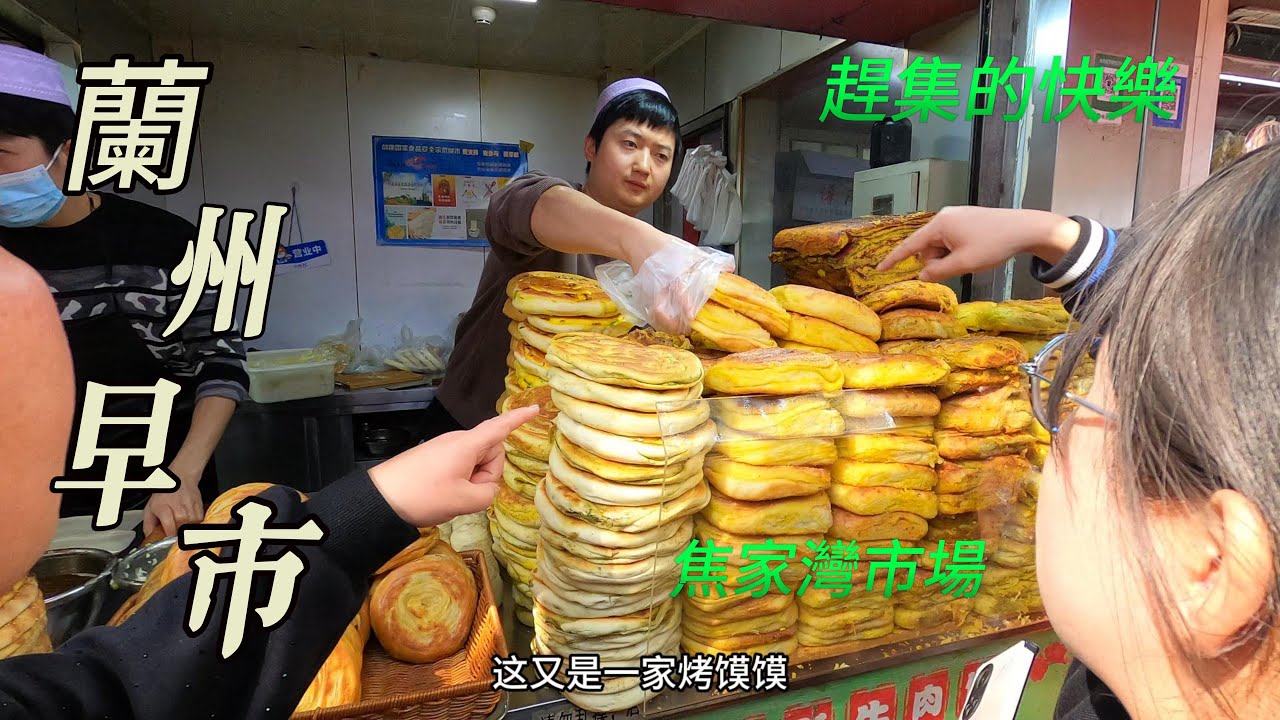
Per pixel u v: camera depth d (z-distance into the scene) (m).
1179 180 1.73
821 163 2.43
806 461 0.77
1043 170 1.64
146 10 2.62
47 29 2.04
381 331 3.54
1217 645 0.29
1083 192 1.65
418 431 2.88
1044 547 0.41
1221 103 1.98
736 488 0.74
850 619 0.83
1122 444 0.31
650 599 0.73
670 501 0.70
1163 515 0.30
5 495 0.29
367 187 3.38
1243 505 0.27
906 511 0.82
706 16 1.87
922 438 0.86
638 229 0.97
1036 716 0.96
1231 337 0.27
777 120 2.58
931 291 1.13
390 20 2.74
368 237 3.44
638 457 0.67
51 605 0.76
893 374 0.83
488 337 1.52
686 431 0.70
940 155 1.96
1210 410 0.27
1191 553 0.29
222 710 0.45
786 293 1.02
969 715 0.69
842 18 1.89
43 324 0.30
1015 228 0.90
